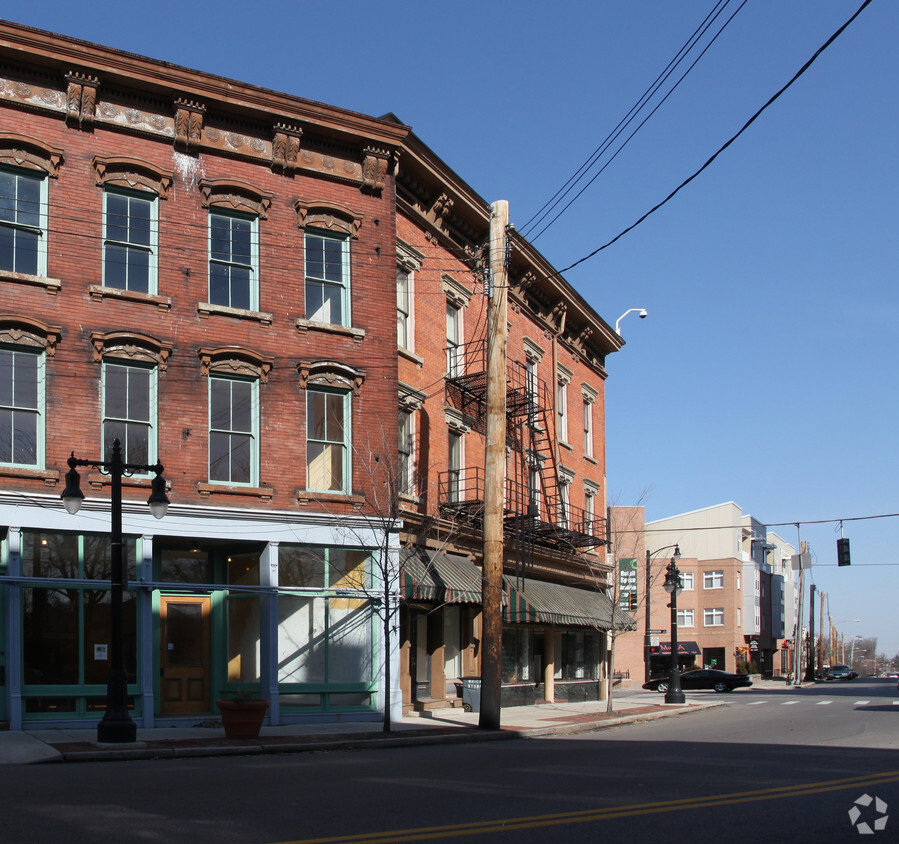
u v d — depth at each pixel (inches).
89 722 772.0
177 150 875.4
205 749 637.3
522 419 1258.6
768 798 423.2
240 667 874.8
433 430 1072.8
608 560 1813.5
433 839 335.3
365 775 514.3
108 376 821.9
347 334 939.3
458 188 1111.6
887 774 503.8
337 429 931.3
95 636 790.5
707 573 3154.5
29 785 467.5
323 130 943.0
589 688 1456.7
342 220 957.8
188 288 863.7
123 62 836.6
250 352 880.3
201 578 890.1
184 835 339.9
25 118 808.3
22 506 766.5
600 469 1594.5
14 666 749.3
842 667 3823.8
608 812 388.8
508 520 1163.3
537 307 1380.4
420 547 1009.5
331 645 897.5
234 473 871.7
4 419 777.6
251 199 909.2
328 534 898.1
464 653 1111.6
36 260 805.9
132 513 810.2
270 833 344.8
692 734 822.5
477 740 783.7
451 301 1143.6
